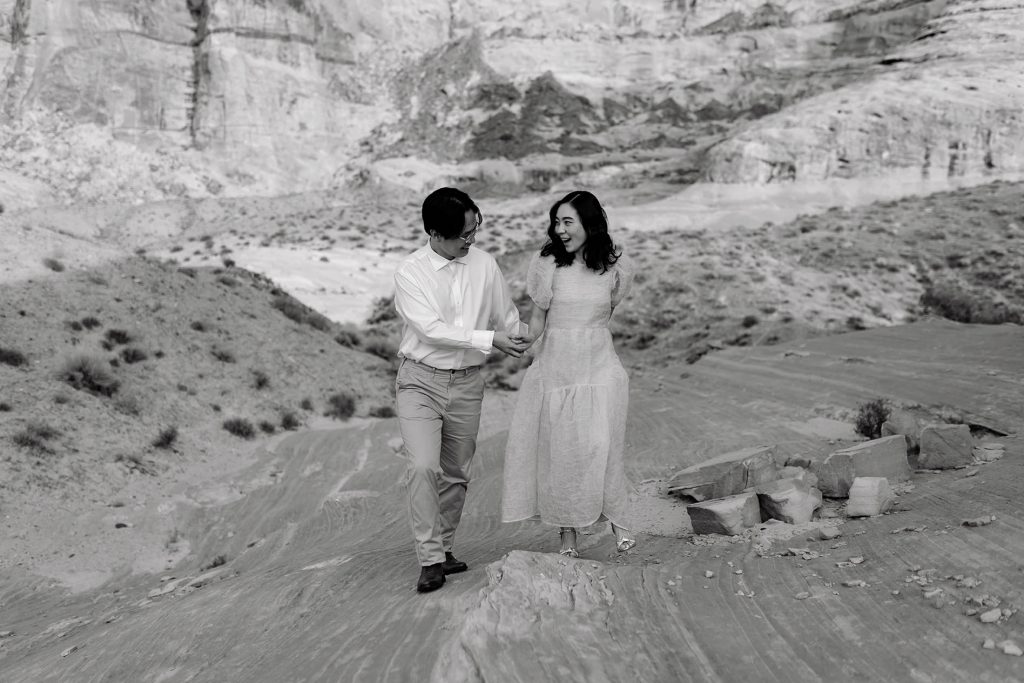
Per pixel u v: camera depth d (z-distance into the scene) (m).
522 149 120.19
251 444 15.73
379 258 65.50
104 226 100.88
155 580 9.37
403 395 4.75
